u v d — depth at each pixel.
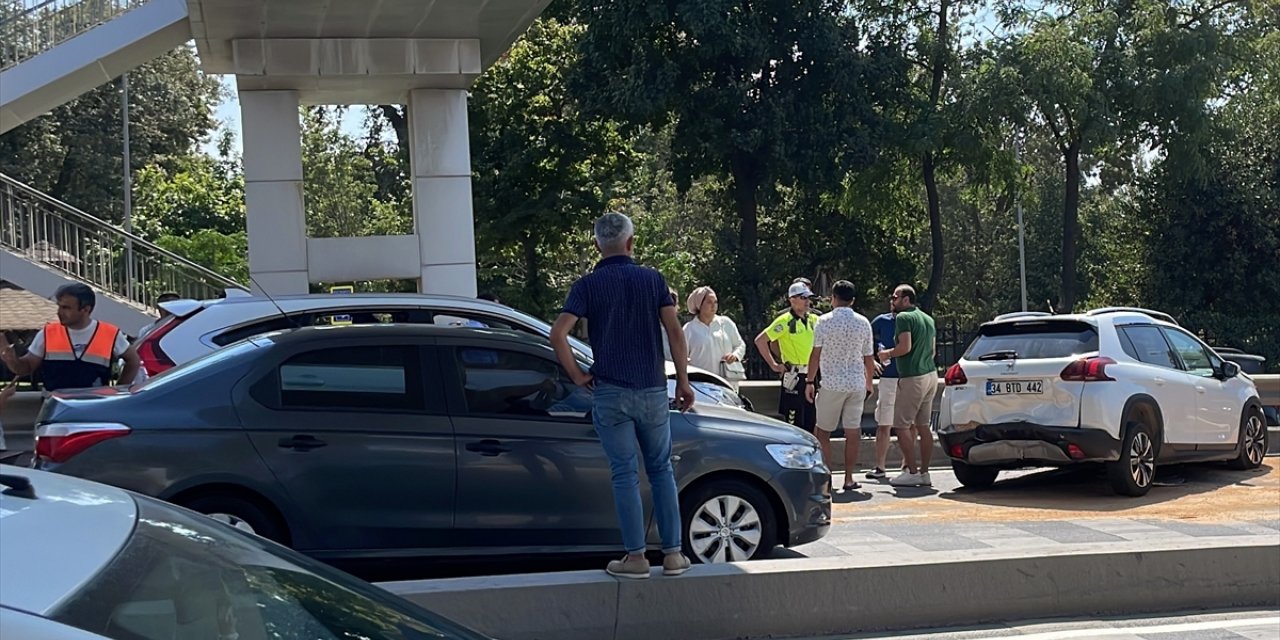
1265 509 10.82
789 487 7.57
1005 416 11.62
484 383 7.11
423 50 16.03
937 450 14.52
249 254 16.41
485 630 6.01
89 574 2.13
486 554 6.96
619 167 37.16
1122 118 35.44
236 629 2.37
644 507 7.19
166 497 6.48
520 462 7.00
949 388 12.08
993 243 64.19
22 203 15.91
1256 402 13.48
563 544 7.07
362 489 6.76
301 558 2.88
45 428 6.56
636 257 40.56
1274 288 37.84
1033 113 35.72
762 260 37.19
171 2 15.97
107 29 15.85
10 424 13.96
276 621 2.47
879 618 6.64
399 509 6.81
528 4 14.54
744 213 36.66
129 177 38.84
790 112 33.31
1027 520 10.24
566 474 7.07
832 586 6.57
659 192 53.75
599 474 7.12
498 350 7.18
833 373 11.59
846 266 43.09
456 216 17.02
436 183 16.95
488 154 35.47
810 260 43.00
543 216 34.91
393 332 7.07
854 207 37.75
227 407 6.69
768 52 32.72
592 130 36.16
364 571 7.11
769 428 7.70
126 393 6.77
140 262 16.23
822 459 7.91
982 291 65.44
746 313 37.28
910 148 34.44
